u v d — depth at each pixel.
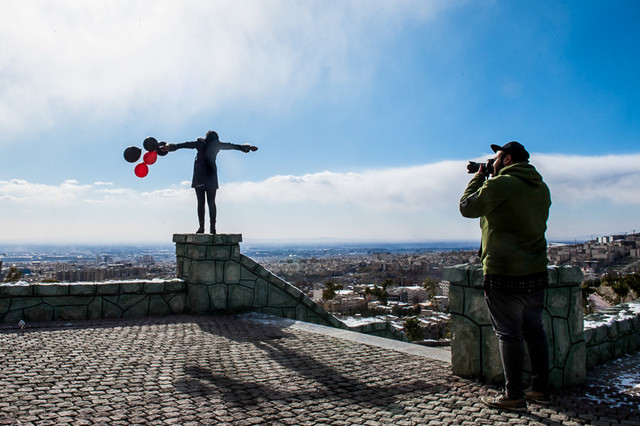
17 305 6.38
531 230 2.96
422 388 3.42
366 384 3.52
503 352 2.98
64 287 6.69
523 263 2.92
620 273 163.50
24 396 3.02
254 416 2.76
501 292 2.97
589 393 3.38
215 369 3.89
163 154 7.08
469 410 2.93
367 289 145.38
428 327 94.25
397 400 3.13
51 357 4.18
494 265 3.00
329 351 4.75
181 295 7.65
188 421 2.64
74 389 3.21
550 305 3.55
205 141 7.76
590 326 4.43
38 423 2.53
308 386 3.44
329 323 8.66
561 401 3.16
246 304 7.80
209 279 7.50
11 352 4.36
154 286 7.34
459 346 3.79
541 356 3.06
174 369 3.85
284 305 8.21
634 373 4.00
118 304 7.09
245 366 4.03
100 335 5.43
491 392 3.30
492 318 3.08
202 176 7.73
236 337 5.50
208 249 7.52
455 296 3.86
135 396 3.09
